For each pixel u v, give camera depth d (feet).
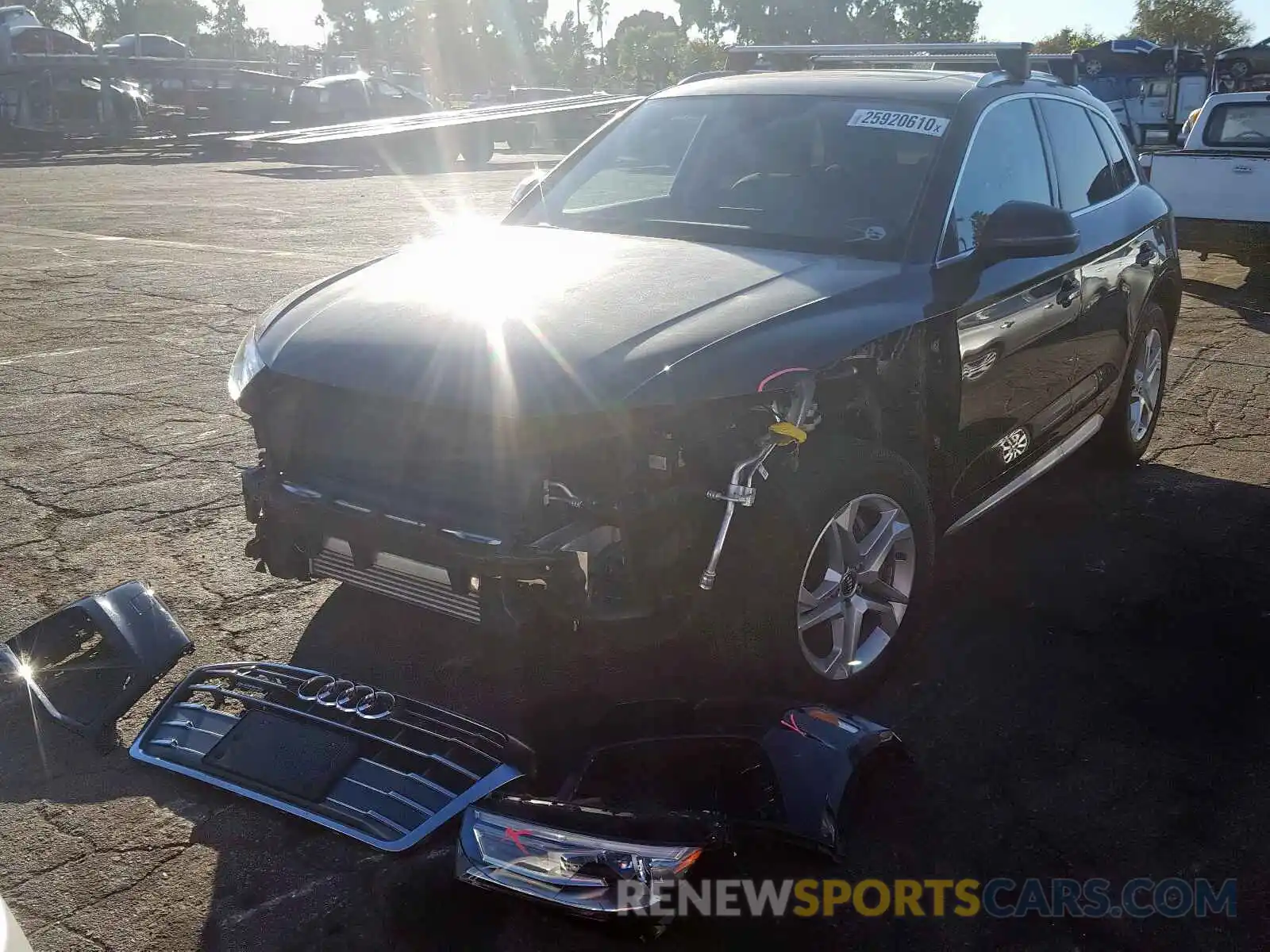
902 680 11.90
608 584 9.74
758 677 10.44
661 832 7.82
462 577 9.66
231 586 13.50
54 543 14.61
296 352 10.64
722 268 11.62
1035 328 13.48
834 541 10.68
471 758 9.93
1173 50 81.00
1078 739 10.89
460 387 9.67
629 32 335.88
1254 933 8.52
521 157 100.73
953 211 12.73
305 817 9.32
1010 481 14.15
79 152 90.43
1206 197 36.27
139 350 24.67
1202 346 26.71
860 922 8.46
